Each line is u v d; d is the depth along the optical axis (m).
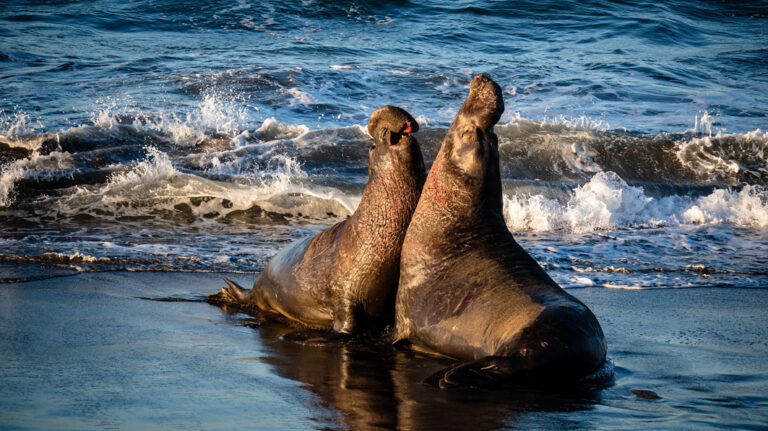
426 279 18.97
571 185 49.16
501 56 87.00
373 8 103.19
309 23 97.50
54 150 50.25
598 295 27.16
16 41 82.19
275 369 17.12
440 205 19.02
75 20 92.88
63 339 19.08
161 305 24.28
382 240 20.14
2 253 31.19
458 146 18.89
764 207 44.62
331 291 21.08
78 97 62.84
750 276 30.78
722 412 14.29
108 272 29.08
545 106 67.56
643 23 105.19
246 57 79.00
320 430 12.72
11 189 45.31
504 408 14.37
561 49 92.44
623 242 37.69
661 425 13.38
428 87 71.19
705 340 20.92
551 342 15.77
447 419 13.58
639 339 20.97
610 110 67.25
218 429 12.41
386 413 13.88
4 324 20.45
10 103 60.19
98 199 44.28
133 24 92.94
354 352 19.11
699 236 39.31
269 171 49.16
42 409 13.12
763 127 62.59
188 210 44.06
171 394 14.53
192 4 100.12
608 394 15.61
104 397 14.09
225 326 21.88
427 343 18.84
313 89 67.56
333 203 45.34
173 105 61.09
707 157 53.59
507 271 18.03
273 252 34.19
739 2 124.44
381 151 20.03
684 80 80.69
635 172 52.19
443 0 109.25
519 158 52.75
